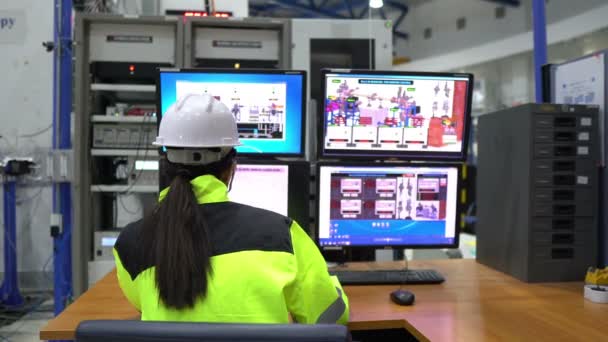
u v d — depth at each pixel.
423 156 1.79
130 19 2.52
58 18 2.76
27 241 3.80
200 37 2.63
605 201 1.72
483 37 7.00
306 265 1.01
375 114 1.75
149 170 2.72
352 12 7.77
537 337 1.13
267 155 1.82
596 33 5.23
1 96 3.81
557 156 1.66
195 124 0.98
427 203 1.75
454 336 1.14
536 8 2.37
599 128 1.73
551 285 1.62
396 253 2.32
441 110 1.77
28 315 3.37
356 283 1.61
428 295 1.50
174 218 0.88
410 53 8.37
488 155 1.90
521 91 6.29
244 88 1.77
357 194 1.71
